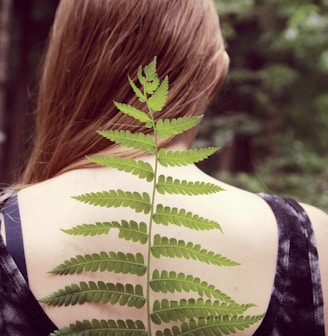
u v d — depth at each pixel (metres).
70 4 1.12
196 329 0.87
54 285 0.95
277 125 7.65
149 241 0.84
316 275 0.99
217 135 5.54
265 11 7.45
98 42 1.07
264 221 1.02
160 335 0.88
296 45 6.73
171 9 1.07
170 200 1.01
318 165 7.07
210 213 1.00
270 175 6.74
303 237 1.01
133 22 1.06
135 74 1.05
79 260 0.86
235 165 6.83
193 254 0.86
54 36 1.16
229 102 1.44
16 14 11.42
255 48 8.09
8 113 11.62
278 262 0.99
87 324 0.88
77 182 1.03
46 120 1.16
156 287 0.86
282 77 7.50
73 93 1.10
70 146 1.07
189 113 1.06
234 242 0.99
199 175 1.07
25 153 1.47
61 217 0.99
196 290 0.87
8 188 1.12
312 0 7.05
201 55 1.07
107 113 1.06
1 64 7.12
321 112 7.92
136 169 0.83
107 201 0.84
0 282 0.96
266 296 0.97
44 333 0.94
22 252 0.97
